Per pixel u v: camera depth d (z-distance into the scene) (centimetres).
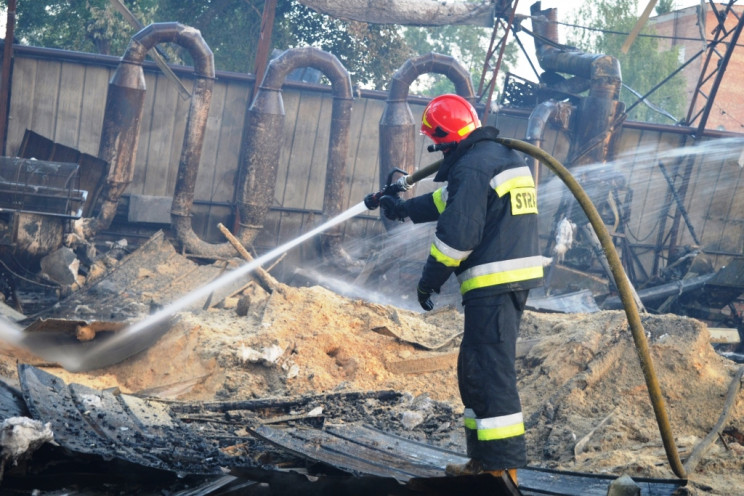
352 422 576
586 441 506
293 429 504
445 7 1717
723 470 439
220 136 1673
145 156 1645
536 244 349
